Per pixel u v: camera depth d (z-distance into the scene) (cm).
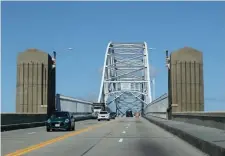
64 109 7488
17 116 4359
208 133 2447
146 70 15525
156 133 3400
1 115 3828
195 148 2045
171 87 6247
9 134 3247
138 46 16238
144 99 16325
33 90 6462
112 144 2289
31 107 6444
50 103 6581
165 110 6888
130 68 16250
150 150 1942
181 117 5078
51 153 1792
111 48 16038
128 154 1764
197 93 6225
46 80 6481
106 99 15350
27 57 6531
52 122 3734
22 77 6506
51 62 6700
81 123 6325
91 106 10731
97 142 2433
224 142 1727
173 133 3256
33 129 4238
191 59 6266
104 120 8481
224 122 2777
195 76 6259
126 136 3011
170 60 6322
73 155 1717
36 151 1880
